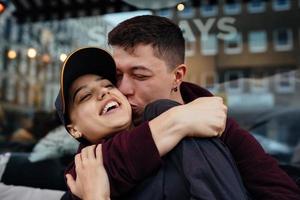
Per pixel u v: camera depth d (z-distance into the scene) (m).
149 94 0.83
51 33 3.40
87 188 0.71
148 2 2.35
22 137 2.49
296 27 3.28
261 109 3.85
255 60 3.46
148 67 0.81
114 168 0.70
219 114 0.73
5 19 3.28
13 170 1.62
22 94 4.32
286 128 4.02
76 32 2.96
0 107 4.36
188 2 2.46
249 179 0.78
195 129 0.70
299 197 0.75
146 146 0.69
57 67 3.66
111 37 0.87
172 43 0.85
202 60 2.84
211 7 2.72
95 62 0.81
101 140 0.79
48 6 3.01
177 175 0.69
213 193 0.64
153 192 0.68
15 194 1.38
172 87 0.88
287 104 3.99
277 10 3.12
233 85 3.49
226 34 2.94
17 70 4.48
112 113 0.78
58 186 1.58
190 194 0.65
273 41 3.40
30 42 3.92
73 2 2.77
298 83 3.90
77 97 0.80
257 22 3.10
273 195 0.73
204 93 0.97
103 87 0.80
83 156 0.76
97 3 2.55
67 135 1.69
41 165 1.62
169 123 0.70
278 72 3.81
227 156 0.71
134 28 0.83
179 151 0.70
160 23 0.85
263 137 3.91
